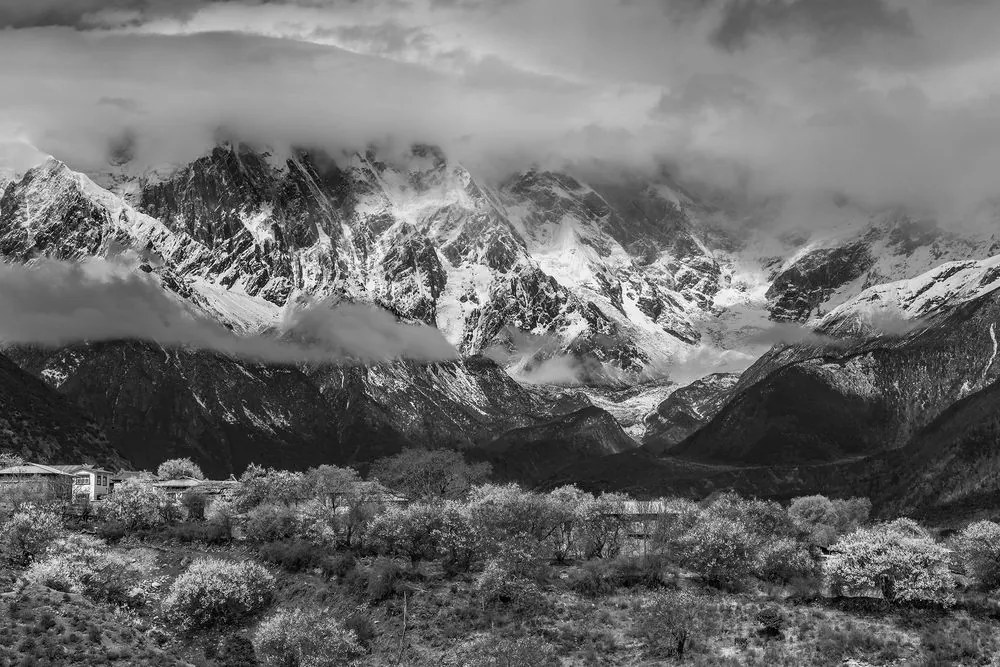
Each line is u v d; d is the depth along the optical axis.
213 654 171.12
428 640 192.75
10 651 135.38
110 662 139.25
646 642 187.88
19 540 192.62
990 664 178.25
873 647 183.62
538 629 193.75
